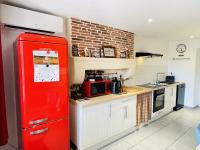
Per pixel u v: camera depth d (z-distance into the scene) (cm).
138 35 413
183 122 377
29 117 178
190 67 486
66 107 211
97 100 244
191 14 242
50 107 194
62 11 229
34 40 177
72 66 253
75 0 189
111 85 305
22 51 170
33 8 216
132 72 367
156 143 277
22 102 175
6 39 207
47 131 194
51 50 190
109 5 206
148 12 233
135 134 312
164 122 377
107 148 262
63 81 204
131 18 264
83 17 260
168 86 421
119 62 328
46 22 224
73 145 252
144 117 339
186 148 261
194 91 489
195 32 376
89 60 271
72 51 265
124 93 301
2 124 179
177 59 516
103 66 296
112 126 274
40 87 184
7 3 198
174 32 378
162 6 209
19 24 198
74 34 268
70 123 254
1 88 176
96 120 248
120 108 285
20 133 204
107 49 321
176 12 233
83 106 229
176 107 468
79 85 281
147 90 338
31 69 176
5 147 216
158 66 496
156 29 345
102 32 312
